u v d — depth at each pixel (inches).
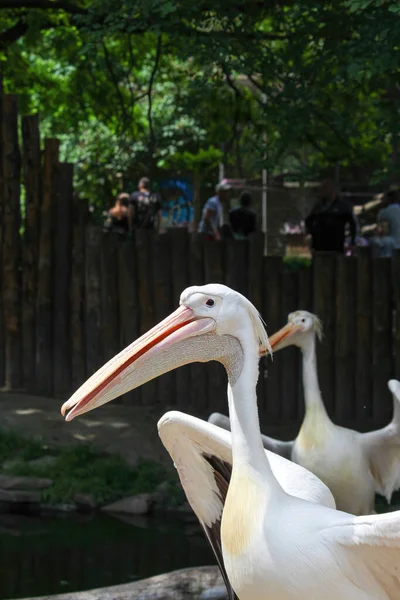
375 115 394.0
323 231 416.8
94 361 403.2
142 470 302.8
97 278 402.0
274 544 123.4
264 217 712.4
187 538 270.5
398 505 280.2
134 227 462.9
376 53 297.7
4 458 312.8
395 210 445.1
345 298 374.6
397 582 122.6
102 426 346.6
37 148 409.4
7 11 446.3
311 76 361.1
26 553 257.1
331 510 126.3
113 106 480.4
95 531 275.7
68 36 441.7
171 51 449.4
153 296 394.6
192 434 150.6
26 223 409.4
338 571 121.2
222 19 340.8
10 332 408.8
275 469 152.3
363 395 375.2
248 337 129.7
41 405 374.9
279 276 379.9
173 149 609.9
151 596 195.9
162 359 128.9
